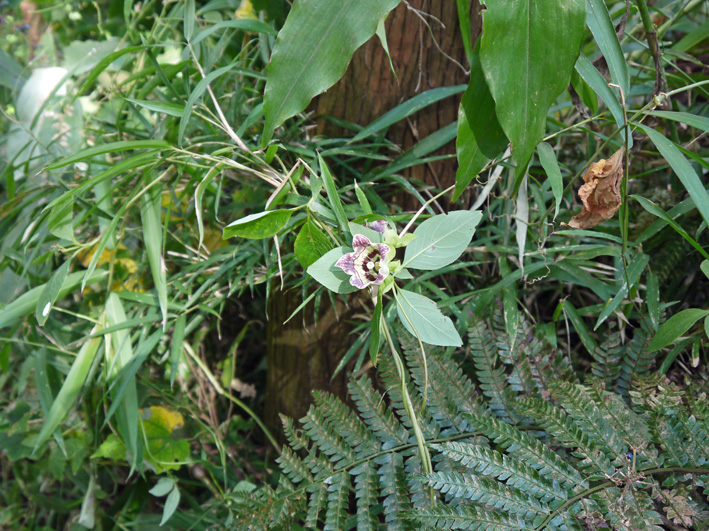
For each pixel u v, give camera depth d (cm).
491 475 38
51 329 56
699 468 35
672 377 46
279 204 41
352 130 51
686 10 55
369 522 39
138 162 42
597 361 45
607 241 49
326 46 34
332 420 43
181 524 54
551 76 31
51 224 45
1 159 67
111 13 75
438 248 33
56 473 57
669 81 53
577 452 37
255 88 55
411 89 49
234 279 54
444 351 46
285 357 55
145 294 53
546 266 45
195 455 58
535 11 31
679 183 49
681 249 49
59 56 77
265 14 53
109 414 48
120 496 59
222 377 61
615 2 57
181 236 60
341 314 52
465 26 43
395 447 41
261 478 59
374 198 48
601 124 49
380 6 33
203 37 46
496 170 43
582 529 35
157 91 54
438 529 35
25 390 62
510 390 42
